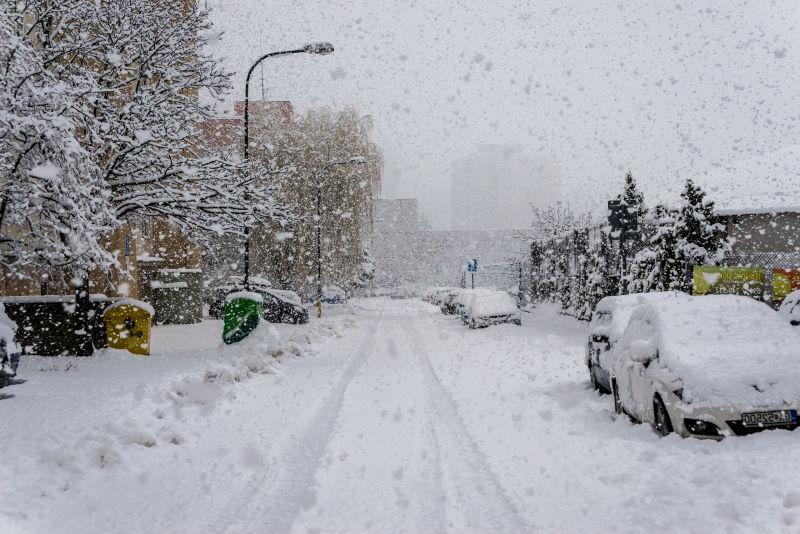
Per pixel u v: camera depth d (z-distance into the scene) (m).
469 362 15.58
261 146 35.56
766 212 22.78
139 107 15.27
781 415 6.40
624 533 4.45
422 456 6.82
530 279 44.28
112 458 6.26
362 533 4.69
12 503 4.88
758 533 4.21
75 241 12.71
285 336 20.09
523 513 5.01
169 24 17.28
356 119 38.97
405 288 97.12
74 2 14.90
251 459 6.72
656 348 7.70
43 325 15.39
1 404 8.42
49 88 11.14
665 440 6.77
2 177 12.52
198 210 16.69
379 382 12.34
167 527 4.79
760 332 7.70
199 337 23.66
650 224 21.66
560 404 9.79
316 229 37.19
